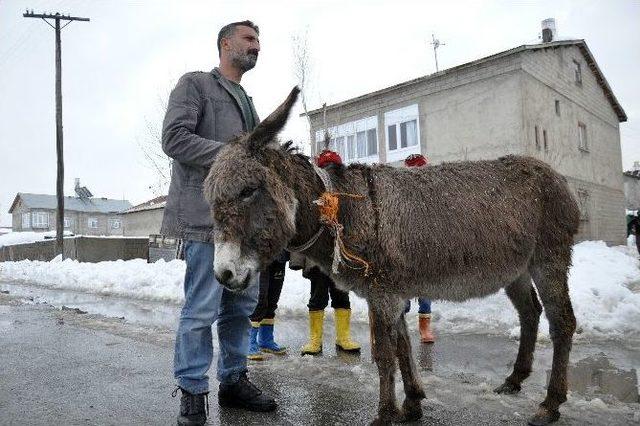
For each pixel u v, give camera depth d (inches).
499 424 122.9
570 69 788.0
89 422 124.6
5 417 128.3
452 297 130.6
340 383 156.7
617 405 133.7
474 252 127.6
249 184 108.5
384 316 121.4
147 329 244.7
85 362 182.2
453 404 136.5
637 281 368.2
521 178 140.0
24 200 2709.2
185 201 127.7
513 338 209.2
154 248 705.0
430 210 127.0
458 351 192.5
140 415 129.3
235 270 104.3
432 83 736.3
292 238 122.3
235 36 138.1
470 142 697.6
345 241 119.4
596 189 856.9
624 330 215.6
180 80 130.6
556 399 124.6
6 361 184.5
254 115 146.9
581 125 820.6
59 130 835.4
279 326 253.1
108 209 2883.9
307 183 121.3
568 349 131.1
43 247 890.1
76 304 350.0
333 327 245.3
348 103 836.6
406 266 122.2
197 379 123.0
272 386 154.9
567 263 140.3
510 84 659.4
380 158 804.6
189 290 127.6
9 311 305.9
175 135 122.9
